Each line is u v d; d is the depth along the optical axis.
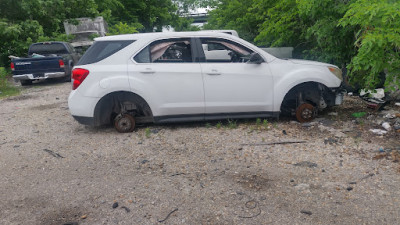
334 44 7.92
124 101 5.98
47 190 3.89
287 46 10.16
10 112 8.53
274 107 5.98
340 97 6.29
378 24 5.10
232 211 3.28
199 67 5.83
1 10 18.84
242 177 4.03
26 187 4.00
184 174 4.19
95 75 5.69
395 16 4.83
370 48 4.94
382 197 3.42
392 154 4.42
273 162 4.44
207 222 3.11
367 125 5.75
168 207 3.40
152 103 5.78
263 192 3.63
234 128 5.97
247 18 16.17
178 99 5.82
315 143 5.05
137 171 4.34
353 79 6.96
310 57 9.48
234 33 9.80
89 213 3.34
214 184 3.87
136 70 5.71
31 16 20.03
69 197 3.70
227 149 4.98
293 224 3.02
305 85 6.23
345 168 4.14
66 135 6.11
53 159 4.92
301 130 5.72
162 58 5.88
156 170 4.35
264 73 5.90
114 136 5.86
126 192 3.76
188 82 5.78
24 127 6.88
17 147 5.55
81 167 4.56
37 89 12.91
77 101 5.74
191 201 3.50
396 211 3.16
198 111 5.89
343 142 5.02
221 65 5.89
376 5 4.84
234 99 5.89
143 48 5.86
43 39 19.62
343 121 6.08
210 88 5.82
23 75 13.53
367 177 3.87
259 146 5.04
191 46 5.94
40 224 3.18
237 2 16.77
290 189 3.68
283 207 3.31
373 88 6.58
